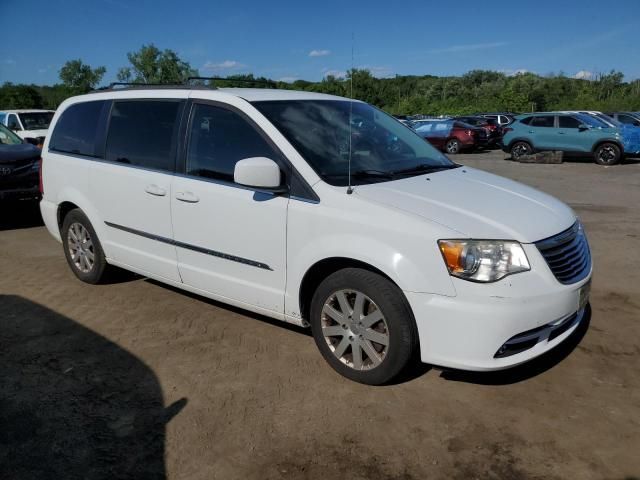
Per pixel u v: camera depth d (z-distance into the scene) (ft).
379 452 9.29
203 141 13.32
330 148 12.38
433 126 76.69
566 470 8.79
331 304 11.44
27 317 14.99
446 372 11.78
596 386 11.24
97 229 16.15
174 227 13.82
